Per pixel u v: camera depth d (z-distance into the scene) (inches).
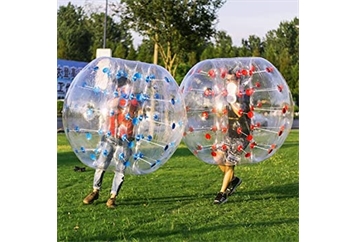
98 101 245.9
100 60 257.4
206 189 319.9
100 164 251.6
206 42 693.9
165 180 338.0
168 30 645.9
